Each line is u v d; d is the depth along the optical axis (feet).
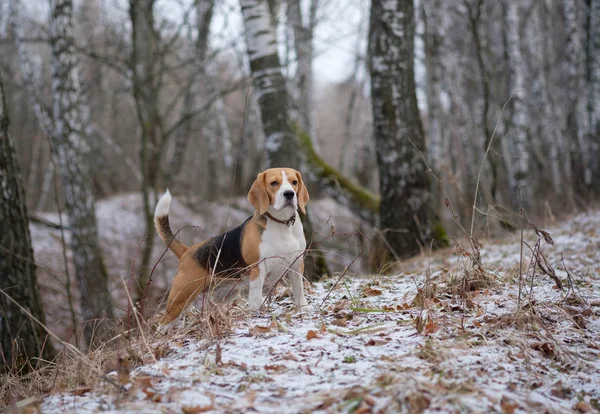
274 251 14.92
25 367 18.58
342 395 9.16
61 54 29.71
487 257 24.17
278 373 10.53
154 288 32.40
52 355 20.49
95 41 56.44
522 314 12.68
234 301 16.21
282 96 28.02
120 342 13.70
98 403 9.91
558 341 11.76
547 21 71.87
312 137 62.75
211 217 58.23
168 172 65.21
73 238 29.78
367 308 14.62
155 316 17.21
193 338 13.57
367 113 74.59
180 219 58.08
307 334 12.46
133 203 61.46
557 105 73.00
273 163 27.81
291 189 14.58
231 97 100.68
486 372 10.27
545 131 64.95
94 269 29.50
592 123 49.21
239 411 9.00
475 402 8.93
